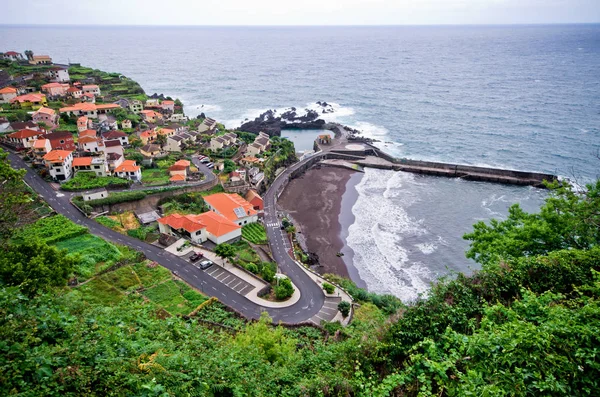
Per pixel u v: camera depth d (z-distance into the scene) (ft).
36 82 469.57
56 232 204.44
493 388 41.83
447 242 258.57
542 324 49.37
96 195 243.19
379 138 476.95
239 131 456.45
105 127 371.76
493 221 133.69
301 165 390.42
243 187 304.09
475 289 69.05
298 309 179.52
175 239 220.84
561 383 42.75
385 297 194.08
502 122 497.87
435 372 51.26
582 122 469.57
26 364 38.73
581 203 115.96
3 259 106.32
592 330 47.32
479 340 49.34
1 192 119.55
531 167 366.43
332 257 245.24
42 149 281.95
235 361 58.59
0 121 322.14
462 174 368.48
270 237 257.75
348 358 61.77
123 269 183.62
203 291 182.29
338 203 323.16
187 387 47.73
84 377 40.83
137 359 47.96
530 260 73.10
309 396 54.80
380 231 275.39
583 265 71.56
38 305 53.72
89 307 62.59
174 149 355.36
